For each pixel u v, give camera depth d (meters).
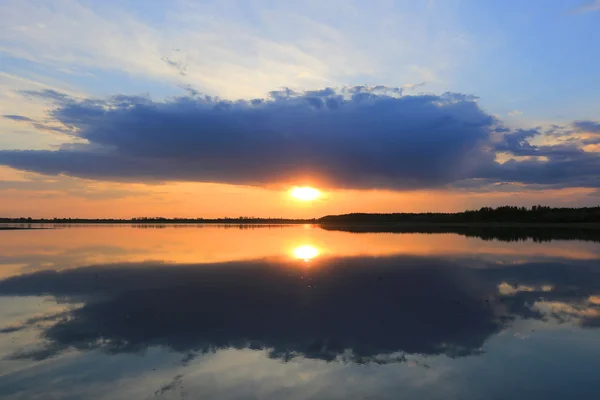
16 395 5.96
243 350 7.82
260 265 19.33
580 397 5.84
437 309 11.01
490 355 7.54
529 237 41.16
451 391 6.04
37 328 9.30
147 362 7.20
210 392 6.02
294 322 9.77
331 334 8.84
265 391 6.05
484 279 15.53
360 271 17.45
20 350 7.82
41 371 6.82
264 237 42.50
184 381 6.41
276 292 13.15
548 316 10.29
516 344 8.16
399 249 27.55
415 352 7.73
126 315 10.40
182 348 7.95
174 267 18.73
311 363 7.16
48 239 38.94
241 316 10.29
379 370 6.84
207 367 6.97
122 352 7.71
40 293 13.14
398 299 12.20
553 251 25.88
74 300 12.12
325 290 13.46
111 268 18.48
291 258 22.14
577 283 14.68
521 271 17.44
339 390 6.08
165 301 11.93
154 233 52.22
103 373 6.73
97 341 8.37
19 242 34.91
